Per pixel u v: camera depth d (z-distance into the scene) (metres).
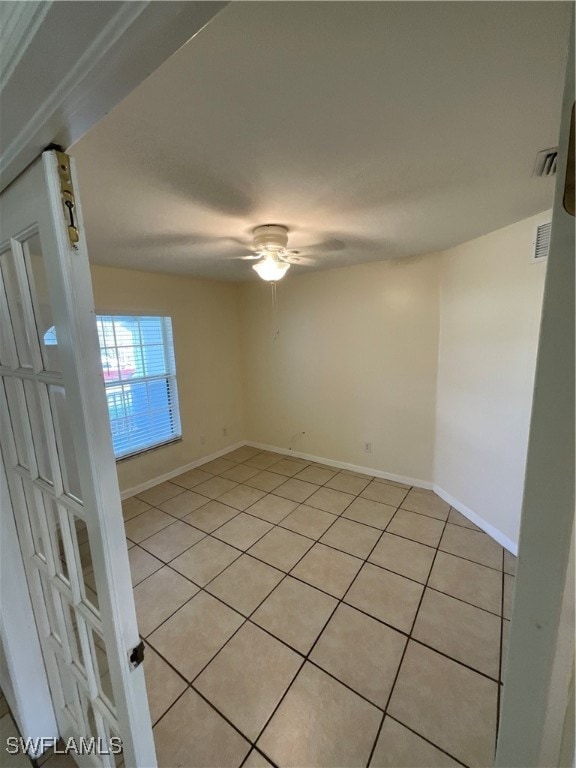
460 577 2.03
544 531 0.35
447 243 2.54
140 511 2.92
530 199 1.67
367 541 2.40
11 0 0.38
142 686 0.78
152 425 3.46
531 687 0.39
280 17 0.67
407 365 3.14
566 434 0.33
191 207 1.63
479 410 2.49
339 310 3.48
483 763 1.16
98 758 1.03
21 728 1.26
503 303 2.21
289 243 2.35
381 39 0.73
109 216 1.72
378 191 1.52
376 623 1.72
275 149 1.17
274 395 4.20
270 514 2.82
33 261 0.71
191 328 3.74
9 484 1.08
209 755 1.20
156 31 0.37
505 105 0.97
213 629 1.72
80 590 0.89
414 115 1.01
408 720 1.29
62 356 0.63
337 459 3.78
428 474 3.18
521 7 0.67
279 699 1.38
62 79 0.43
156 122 1.00
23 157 0.57
